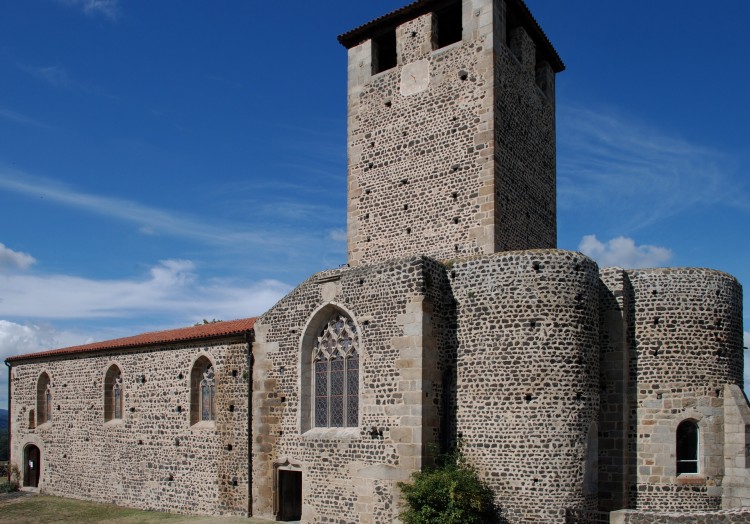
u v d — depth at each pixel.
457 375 19.97
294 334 23.02
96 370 30.25
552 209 27.70
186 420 26.06
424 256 20.11
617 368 20.62
